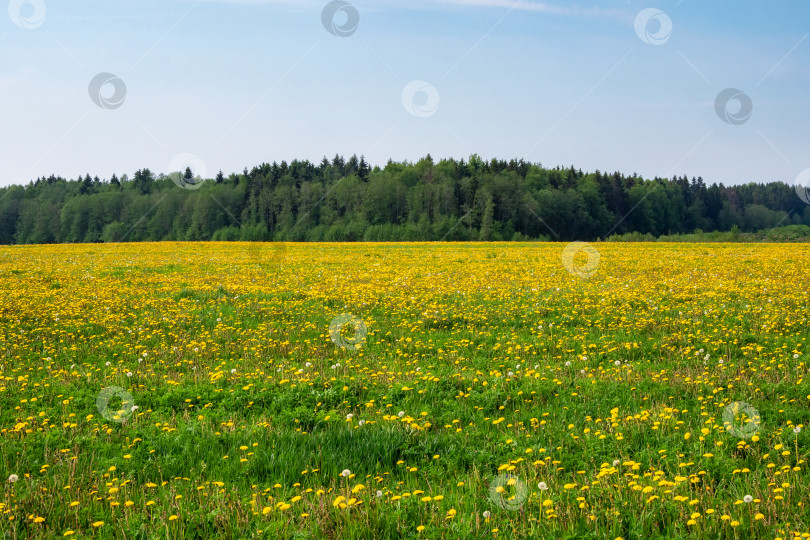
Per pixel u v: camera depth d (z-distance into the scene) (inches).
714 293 688.4
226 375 414.6
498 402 339.9
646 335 506.9
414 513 214.8
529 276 941.2
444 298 740.0
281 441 282.2
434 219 4047.7
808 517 197.2
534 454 263.3
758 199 5620.1
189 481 251.1
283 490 236.8
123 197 4835.1
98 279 1013.8
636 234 3754.9
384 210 4210.1
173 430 302.4
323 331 566.6
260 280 979.3
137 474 259.8
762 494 213.8
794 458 245.8
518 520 207.8
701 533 192.1
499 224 3993.6
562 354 459.8
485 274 986.7
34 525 210.5
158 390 371.9
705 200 5251.0
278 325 602.9
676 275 921.5
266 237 4146.2
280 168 5221.5
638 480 229.5
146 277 1049.5
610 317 588.1
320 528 204.7
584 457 260.1
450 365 435.5
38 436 294.5
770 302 610.9
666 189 5014.8
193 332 590.6
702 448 255.0
